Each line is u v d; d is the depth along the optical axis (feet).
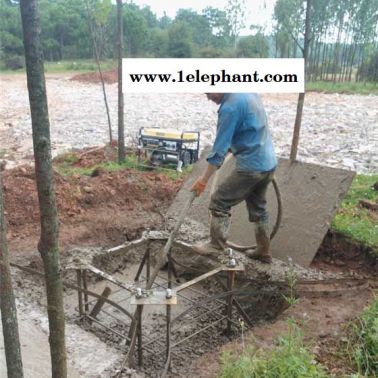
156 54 144.15
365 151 39.37
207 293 15.57
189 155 30.22
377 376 9.63
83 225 18.10
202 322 14.12
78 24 155.63
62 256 15.84
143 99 79.97
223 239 14.23
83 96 82.94
